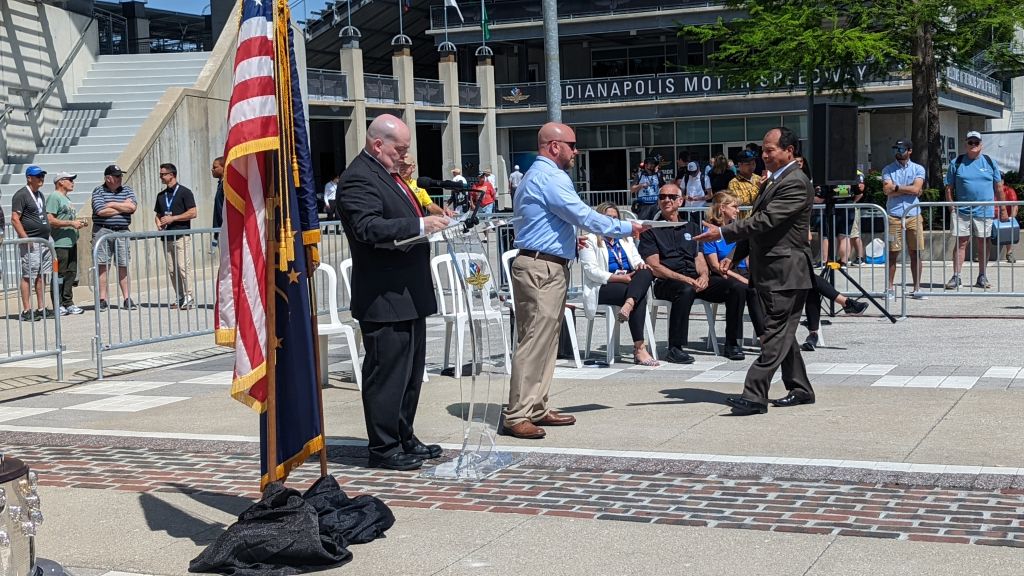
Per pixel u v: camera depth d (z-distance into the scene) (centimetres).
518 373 731
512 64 5228
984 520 525
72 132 2298
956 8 2481
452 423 790
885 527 519
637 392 879
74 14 2414
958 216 1460
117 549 532
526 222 736
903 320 1256
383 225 635
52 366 1142
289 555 493
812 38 2470
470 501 592
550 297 732
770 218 755
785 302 772
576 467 652
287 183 531
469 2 4697
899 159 1430
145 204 1994
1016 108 6025
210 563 498
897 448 661
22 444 777
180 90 2139
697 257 1020
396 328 664
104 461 717
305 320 562
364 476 655
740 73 2806
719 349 1095
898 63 2698
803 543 500
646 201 2823
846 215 1315
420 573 484
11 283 1024
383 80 4019
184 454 731
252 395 536
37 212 1547
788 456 651
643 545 507
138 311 1126
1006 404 777
